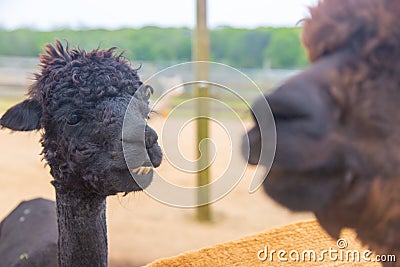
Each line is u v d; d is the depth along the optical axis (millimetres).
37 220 3195
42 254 2662
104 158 1790
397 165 930
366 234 1015
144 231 4730
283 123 949
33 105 1958
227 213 4555
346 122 948
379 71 957
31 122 1948
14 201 5566
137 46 10289
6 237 3229
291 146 941
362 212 970
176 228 4699
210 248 1824
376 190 947
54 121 1876
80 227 2033
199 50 5602
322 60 997
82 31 11273
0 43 11242
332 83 953
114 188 1822
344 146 937
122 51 1985
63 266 2072
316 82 957
